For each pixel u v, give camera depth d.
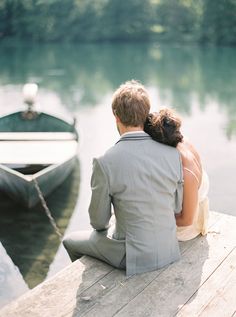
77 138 6.71
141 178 2.29
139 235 2.37
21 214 5.27
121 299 2.27
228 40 30.66
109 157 2.29
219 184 6.09
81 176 6.57
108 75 17.31
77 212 5.39
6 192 5.41
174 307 2.22
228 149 7.69
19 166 5.73
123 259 2.46
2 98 12.51
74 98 12.82
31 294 2.31
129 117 2.31
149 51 27.38
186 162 2.47
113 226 2.62
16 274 4.08
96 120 10.02
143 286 2.36
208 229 3.00
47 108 11.38
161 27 34.53
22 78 16.30
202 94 13.41
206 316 2.17
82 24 33.72
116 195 2.34
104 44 32.81
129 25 34.25
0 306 3.55
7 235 4.80
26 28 32.84
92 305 2.23
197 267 2.55
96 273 2.47
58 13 33.25
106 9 33.94
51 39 33.53
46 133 6.97
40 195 4.90
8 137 6.73
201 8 31.84
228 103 12.01
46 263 4.29
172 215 2.44
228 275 2.49
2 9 32.09
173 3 33.41
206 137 8.51
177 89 14.34
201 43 31.91
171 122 2.38
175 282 2.40
